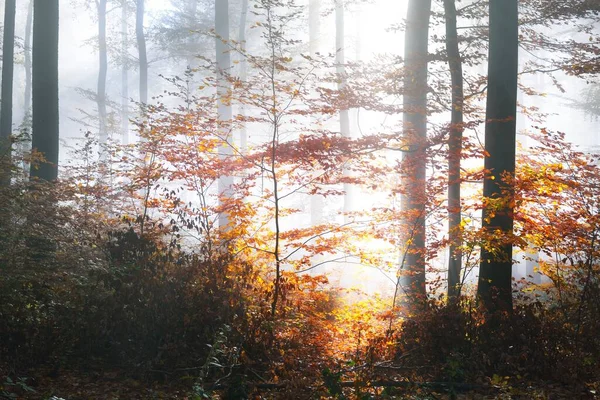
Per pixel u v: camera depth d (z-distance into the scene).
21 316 7.51
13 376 7.09
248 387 7.29
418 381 7.81
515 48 10.57
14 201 9.22
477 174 10.65
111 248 9.28
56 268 8.48
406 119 13.38
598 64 12.00
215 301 8.36
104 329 7.83
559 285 9.69
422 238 12.06
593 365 8.07
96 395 6.98
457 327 8.43
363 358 8.94
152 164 11.55
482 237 9.59
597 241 9.66
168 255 9.15
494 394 7.54
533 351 8.23
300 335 9.07
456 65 12.94
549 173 10.03
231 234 10.79
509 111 10.48
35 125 12.22
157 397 7.09
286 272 10.30
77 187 11.09
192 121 11.28
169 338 7.84
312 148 10.39
